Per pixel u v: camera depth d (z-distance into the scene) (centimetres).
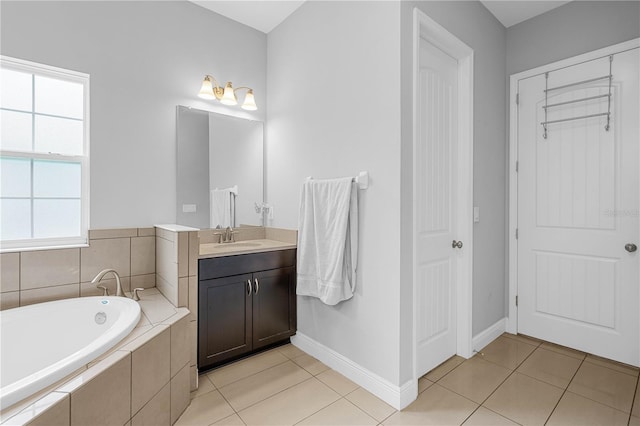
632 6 221
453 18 220
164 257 213
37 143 201
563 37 253
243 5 258
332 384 204
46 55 194
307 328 249
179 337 171
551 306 262
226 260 219
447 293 236
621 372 215
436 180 224
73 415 106
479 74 250
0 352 160
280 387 200
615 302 230
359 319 205
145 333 152
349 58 213
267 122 298
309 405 182
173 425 164
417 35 190
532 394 191
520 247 279
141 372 140
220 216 269
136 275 226
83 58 206
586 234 243
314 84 244
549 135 262
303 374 215
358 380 203
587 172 242
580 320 247
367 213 201
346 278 207
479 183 252
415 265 191
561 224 255
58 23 197
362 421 167
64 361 117
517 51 279
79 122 214
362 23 204
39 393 104
